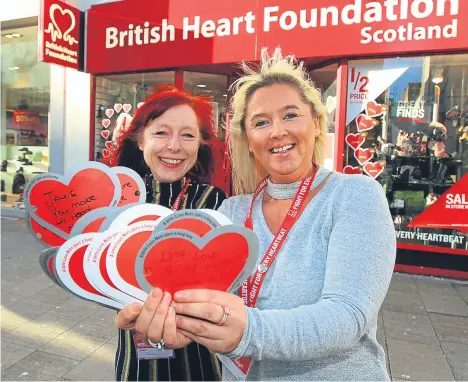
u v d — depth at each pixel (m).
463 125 4.61
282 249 1.14
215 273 0.91
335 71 4.90
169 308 0.86
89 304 3.72
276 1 4.64
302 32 4.59
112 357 2.83
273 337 0.87
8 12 6.81
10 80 7.24
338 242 1.02
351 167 4.94
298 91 1.20
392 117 4.79
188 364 1.46
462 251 4.61
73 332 3.18
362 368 1.08
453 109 4.62
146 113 1.55
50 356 2.83
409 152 4.79
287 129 1.17
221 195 1.61
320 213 1.11
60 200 1.09
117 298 0.89
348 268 0.97
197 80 5.70
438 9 4.09
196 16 5.03
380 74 4.75
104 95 6.22
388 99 4.77
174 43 5.19
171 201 1.58
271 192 1.27
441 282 4.50
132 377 1.44
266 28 4.72
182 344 0.92
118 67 5.56
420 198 4.78
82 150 6.46
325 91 5.10
